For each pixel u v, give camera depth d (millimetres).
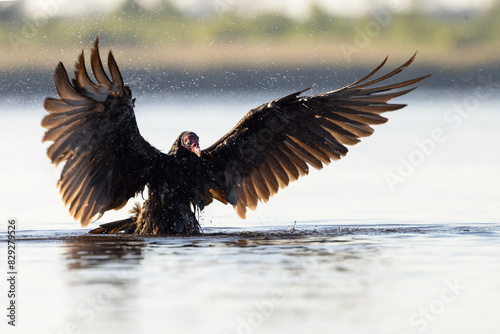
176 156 14062
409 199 17828
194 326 8414
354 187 19562
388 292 9586
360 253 11773
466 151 24859
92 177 13586
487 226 14367
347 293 9516
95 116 13023
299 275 10344
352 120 14281
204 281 10055
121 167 13719
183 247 12445
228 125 27266
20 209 16781
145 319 8641
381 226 14625
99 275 10438
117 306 9086
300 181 20578
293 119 14227
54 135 12969
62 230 14547
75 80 12484
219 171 14398
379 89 13977
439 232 13758
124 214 17078
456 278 10180
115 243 12883
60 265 11055
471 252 11812
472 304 9180
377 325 8453
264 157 14492
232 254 11758
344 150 14492
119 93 12773
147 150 13758
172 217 14062
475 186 19312
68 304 9211
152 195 14047
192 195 14273
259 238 13367
